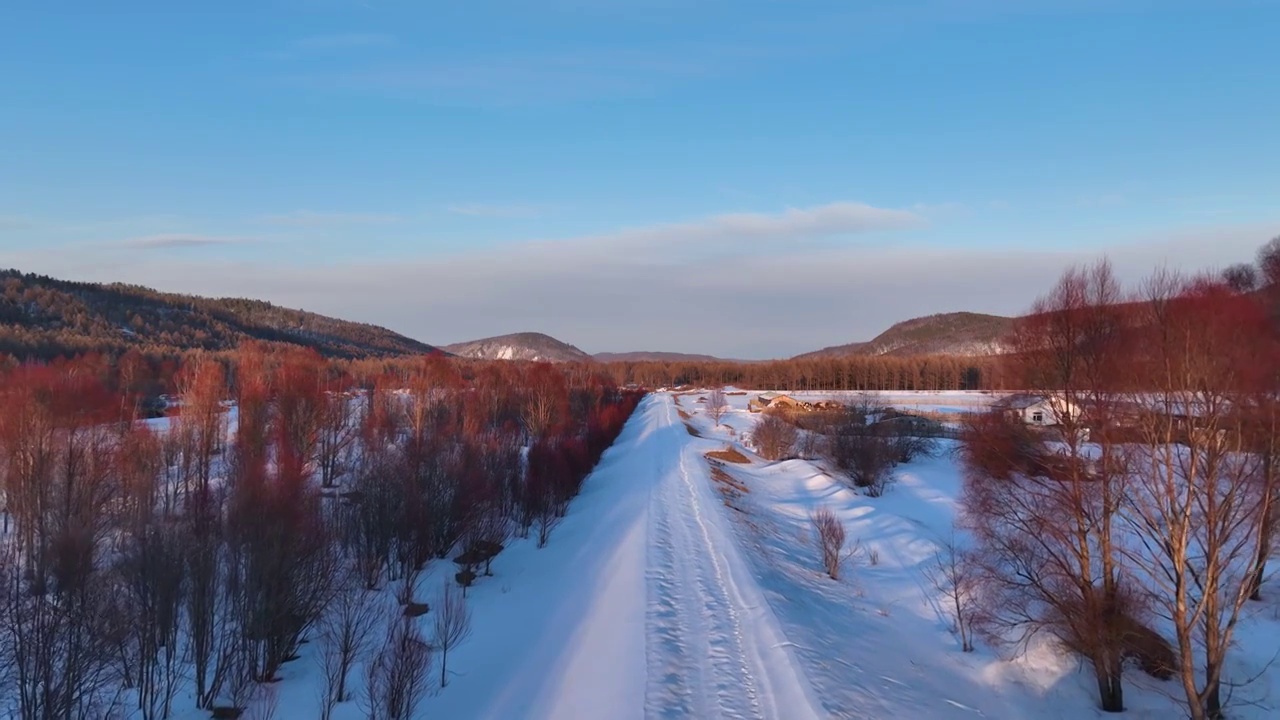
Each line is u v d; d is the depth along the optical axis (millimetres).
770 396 157750
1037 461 21156
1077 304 20531
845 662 22031
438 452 40094
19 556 29609
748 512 44750
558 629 25750
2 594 21156
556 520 44688
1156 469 19391
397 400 75000
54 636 18156
